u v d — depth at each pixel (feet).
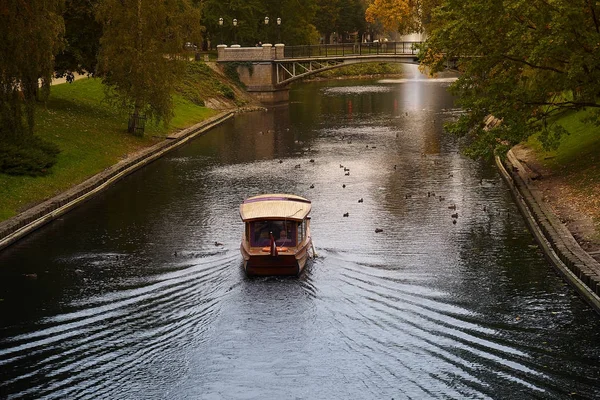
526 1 119.14
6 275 100.94
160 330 80.69
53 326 82.74
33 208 128.57
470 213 128.36
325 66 356.38
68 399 67.41
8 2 132.67
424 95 374.22
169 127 233.76
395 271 98.37
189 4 207.92
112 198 145.38
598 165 135.64
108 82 204.13
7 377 71.41
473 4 125.80
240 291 90.89
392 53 368.89
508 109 130.93
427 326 80.28
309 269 99.04
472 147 135.03
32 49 137.18
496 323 81.30
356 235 115.65
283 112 313.32
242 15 419.33
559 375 69.72
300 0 469.16
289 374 70.90
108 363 73.82
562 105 141.69
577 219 113.19
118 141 191.31
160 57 199.41
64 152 162.61
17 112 145.18
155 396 67.82
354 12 581.12
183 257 105.91
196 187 154.30
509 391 67.00
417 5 274.98
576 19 115.96
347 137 226.79
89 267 102.99
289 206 107.76
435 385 68.18
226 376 70.95
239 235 116.67
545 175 144.05
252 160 187.62
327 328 79.97
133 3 195.31
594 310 84.28
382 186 151.23
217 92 321.32
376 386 68.39
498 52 128.47
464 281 94.63
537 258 103.96
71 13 205.67
